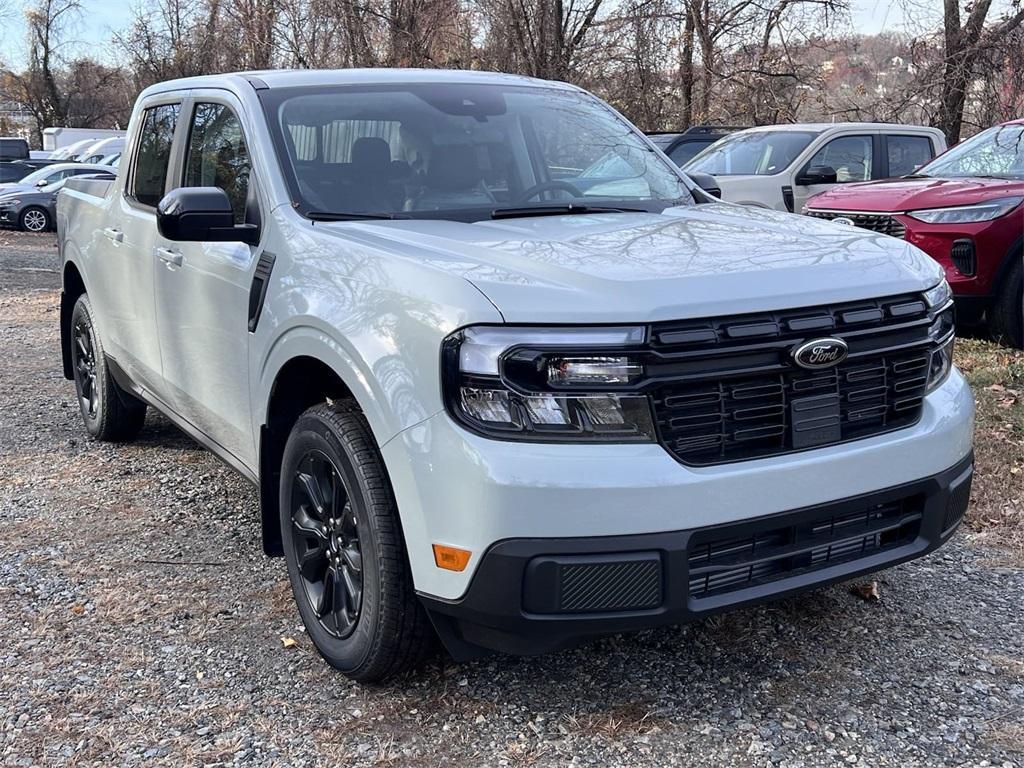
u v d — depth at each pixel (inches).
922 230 307.9
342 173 149.2
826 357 112.2
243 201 153.3
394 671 123.3
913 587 153.3
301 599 135.2
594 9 892.0
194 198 139.7
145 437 239.8
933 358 127.6
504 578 103.5
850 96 809.5
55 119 2343.8
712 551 109.5
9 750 114.7
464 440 104.7
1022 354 292.7
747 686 126.0
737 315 108.5
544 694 124.9
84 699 124.9
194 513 189.0
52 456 225.3
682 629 140.1
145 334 188.2
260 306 138.5
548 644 106.2
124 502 194.9
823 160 446.6
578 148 170.1
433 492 106.9
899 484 118.9
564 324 104.0
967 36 646.5
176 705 123.6
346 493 122.3
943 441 123.3
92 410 233.6
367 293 118.3
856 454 115.1
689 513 105.0
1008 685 125.6
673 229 135.0
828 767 109.8
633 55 892.0
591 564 103.0
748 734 116.0
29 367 327.6
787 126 473.1
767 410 111.3
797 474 110.8
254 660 134.2
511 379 103.9
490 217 145.6
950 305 130.5
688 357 105.7
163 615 147.4
